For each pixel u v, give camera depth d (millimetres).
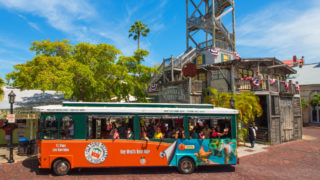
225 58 23875
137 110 8922
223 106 14711
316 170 9844
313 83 33781
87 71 13023
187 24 27594
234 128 9602
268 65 21656
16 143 15070
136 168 9758
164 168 9852
